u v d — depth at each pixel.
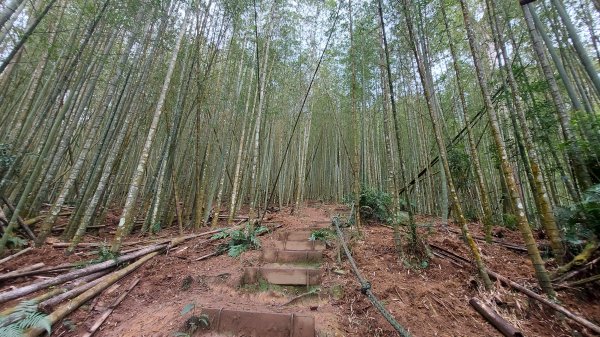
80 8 4.15
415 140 7.57
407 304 2.27
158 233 4.82
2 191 3.68
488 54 5.76
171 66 3.64
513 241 3.93
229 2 4.86
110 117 4.65
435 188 7.33
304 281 2.76
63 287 2.42
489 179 6.51
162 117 5.60
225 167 6.23
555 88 3.10
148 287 2.66
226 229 4.53
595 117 2.94
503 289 2.43
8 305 2.17
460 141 5.85
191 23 4.70
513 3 4.14
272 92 7.04
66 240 3.87
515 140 4.52
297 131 9.37
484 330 2.03
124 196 7.32
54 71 4.35
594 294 2.37
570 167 3.45
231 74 6.42
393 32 4.29
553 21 4.00
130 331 2.01
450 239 3.70
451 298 2.38
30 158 4.68
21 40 3.03
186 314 2.18
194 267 3.11
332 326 2.01
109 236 4.44
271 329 2.02
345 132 10.50
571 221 2.85
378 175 8.24
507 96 3.97
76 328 2.02
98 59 4.31
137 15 4.13
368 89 6.86
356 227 4.09
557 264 2.77
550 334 2.02
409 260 3.02
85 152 3.74
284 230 4.63
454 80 6.65
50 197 6.41
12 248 3.33
